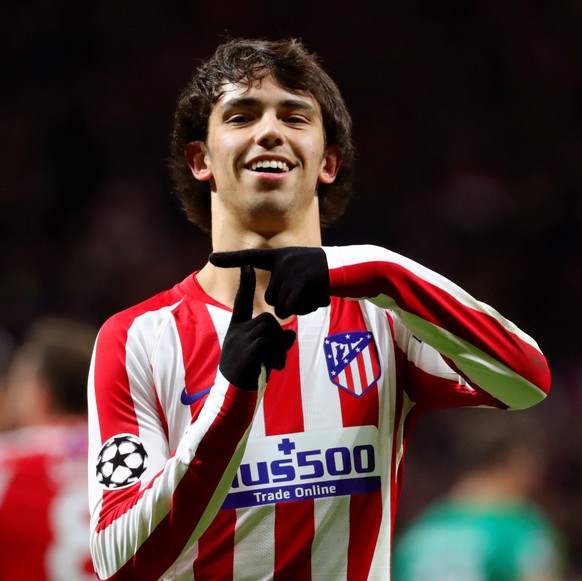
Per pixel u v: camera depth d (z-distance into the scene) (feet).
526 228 128.88
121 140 133.69
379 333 28.96
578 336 120.88
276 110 28.63
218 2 143.02
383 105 140.26
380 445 28.12
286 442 27.63
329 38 143.74
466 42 144.05
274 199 28.19
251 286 24.93
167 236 123.85
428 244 127.54
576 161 135.74
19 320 114.83
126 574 25.62
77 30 139.95
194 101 30.50
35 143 132.57
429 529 57.88
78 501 44.06
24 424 45.39
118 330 28.73
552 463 97.04
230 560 27.25
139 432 27.43
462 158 135.33
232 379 24.47
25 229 126.11
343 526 27.50
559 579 58.59
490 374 25.88
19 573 43.14
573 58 143.54
